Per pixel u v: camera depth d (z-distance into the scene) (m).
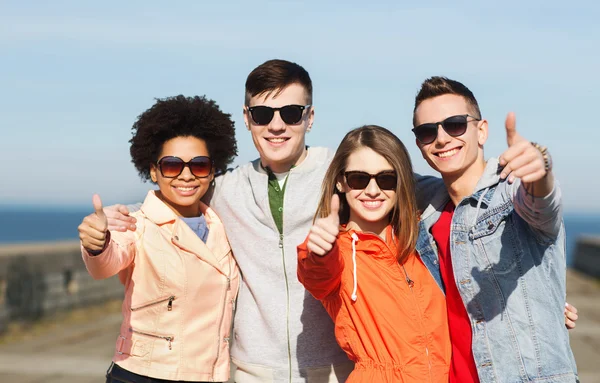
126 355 3.23
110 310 13.18
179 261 3.28
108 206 3.23
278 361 3.40
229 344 3.68
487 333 2.94
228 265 3.51
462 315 3.07
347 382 3.04
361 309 3.02
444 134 3.07
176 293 3.25
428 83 3.17
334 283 2.97
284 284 3.43
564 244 2.92
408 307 3.01
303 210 3.45
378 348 2.97
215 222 3.56
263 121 3.48
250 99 3.56
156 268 3.25
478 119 3.16
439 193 3.31
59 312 12.13
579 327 11.07
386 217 3.29
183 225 3.36
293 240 3.45
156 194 3.61
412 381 2.91
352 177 3.12
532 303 2.89
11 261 10.53
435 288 3.13
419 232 3.21
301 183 3.51
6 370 7.91
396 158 3.10
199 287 3.29
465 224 3.04
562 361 2.84
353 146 3.15
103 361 8.49
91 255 2.92
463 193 3.15
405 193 3.12
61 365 8.22
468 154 3.09
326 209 3.25
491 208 2.99
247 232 3.52
